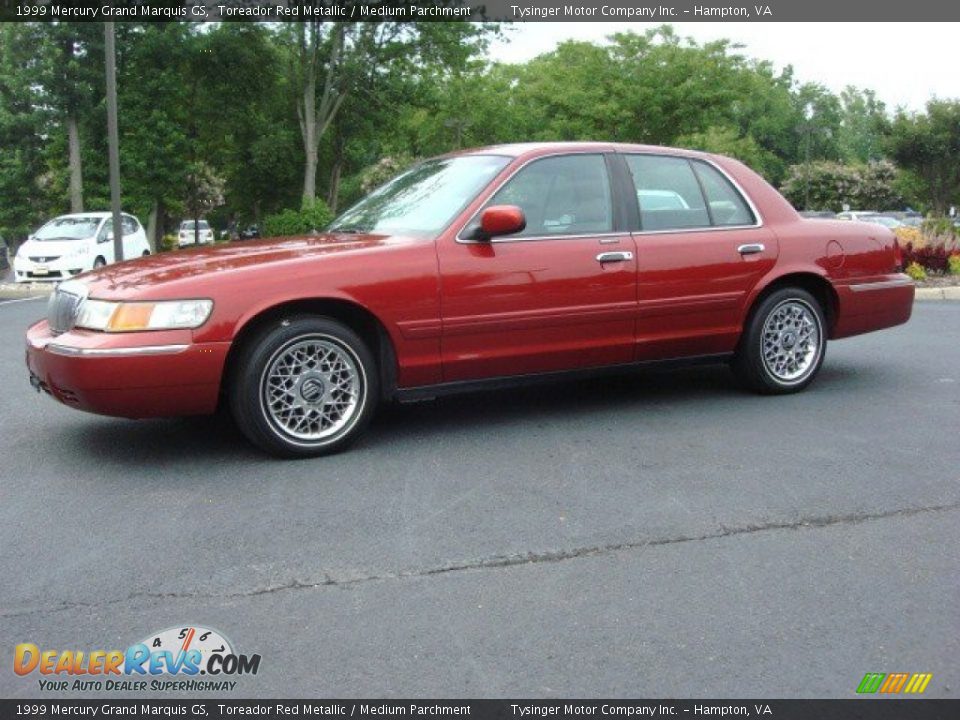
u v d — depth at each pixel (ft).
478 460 15.96
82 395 14.96
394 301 16.34
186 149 105.50
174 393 15.11
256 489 14.52
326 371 16.22
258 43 102.89
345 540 12.39
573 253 17.85
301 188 128.47
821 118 277.03
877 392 21.08
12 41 89.51
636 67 101.96
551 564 11.59
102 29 91.30
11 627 10.13
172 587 11.03
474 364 17.21
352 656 9.46
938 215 139.33
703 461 15.76
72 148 93.25
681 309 19.06
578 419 18.78
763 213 20.38
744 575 11.23
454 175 18.79
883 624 10.00
